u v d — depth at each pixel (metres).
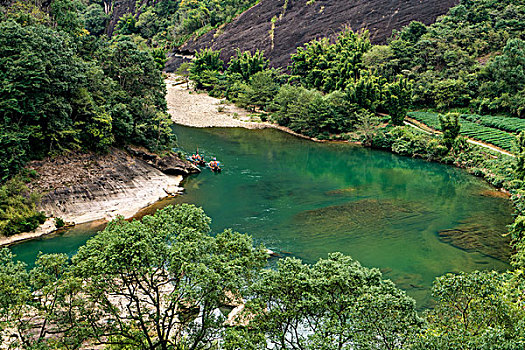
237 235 22.36
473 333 16.05
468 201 53.66
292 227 43.91
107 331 20.70
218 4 180.88
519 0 117.38
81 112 52.31
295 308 18.70
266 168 68.56
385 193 56.72
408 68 109.62
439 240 40.81
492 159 67.94
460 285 17.55
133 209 48.38
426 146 77.75
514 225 37.72
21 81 45.00
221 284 18.92
